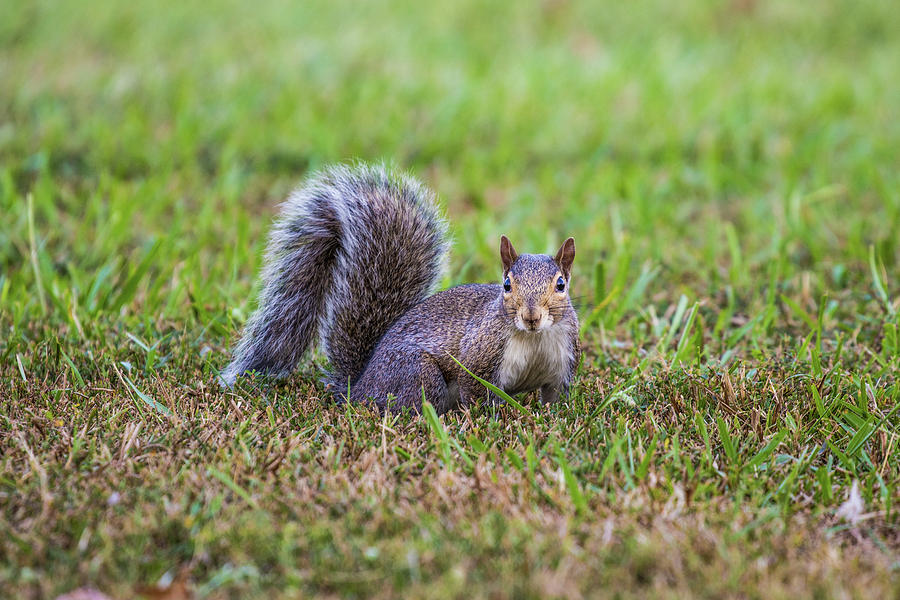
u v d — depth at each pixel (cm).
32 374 935
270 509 679
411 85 2272
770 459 774
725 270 1355
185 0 3150
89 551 620
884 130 2041
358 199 964
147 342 1029
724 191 1739
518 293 832
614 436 786
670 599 562
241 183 1675
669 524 659
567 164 1894
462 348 875
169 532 643
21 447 756
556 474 725
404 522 655
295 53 2528
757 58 2678
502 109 2147
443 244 995
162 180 1593
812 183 1717
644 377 943
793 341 1084
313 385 944
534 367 873
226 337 1049
